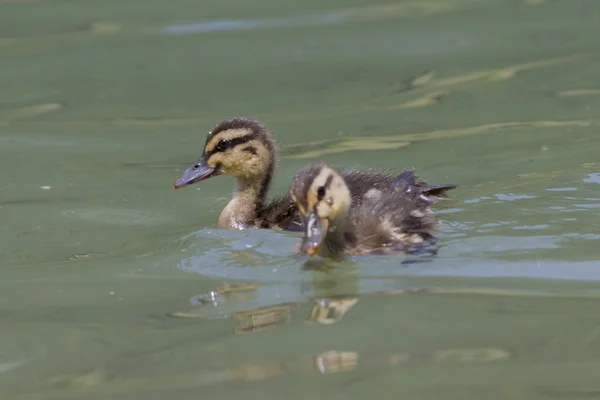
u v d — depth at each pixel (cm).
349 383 907
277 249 1324
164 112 1884
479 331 1002
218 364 966
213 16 2369
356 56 2108
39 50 2189
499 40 2147
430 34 2205
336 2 2448
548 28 2194
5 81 2052
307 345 994
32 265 1302
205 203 1555
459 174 1527
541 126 1723
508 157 1588
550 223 1302
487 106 1839
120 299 1161
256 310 1100
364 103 1886
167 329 1061
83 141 1780
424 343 983
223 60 2117
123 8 2433
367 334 1010
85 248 1360
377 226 1275
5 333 1075
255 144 1512
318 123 1798
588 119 1742
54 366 991
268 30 2266
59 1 2483
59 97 1970
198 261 1288
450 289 1118
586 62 2000
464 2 2409
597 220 1304
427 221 1308
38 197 1555
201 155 1661
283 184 1568
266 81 2005
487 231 1284
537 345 966
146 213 1498
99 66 2112
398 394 882
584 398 859
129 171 1661
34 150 1745
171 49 2177
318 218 1230
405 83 1964
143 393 914
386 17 2328
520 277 1141
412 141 1695
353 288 1141
